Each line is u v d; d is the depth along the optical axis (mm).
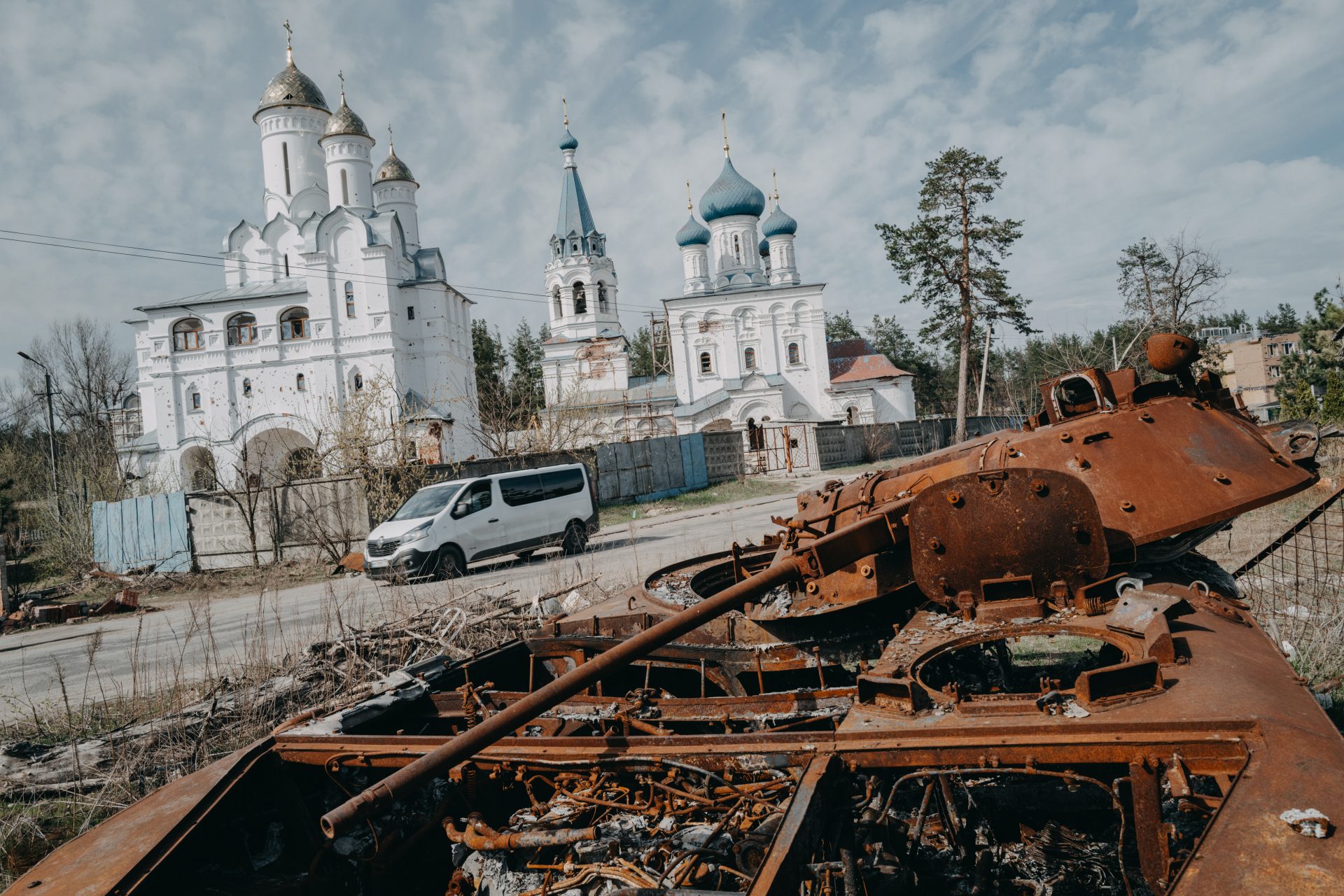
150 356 45344
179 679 7918
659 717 3383
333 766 2980
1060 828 3156
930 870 2896
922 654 2816
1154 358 4180
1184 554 3939
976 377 66188
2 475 29188
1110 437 3824
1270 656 2643
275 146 45375
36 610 15930
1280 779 1842
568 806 2973
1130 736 2096
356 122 43094
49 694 8461
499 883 2855
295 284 43062
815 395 50844
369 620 9766
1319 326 40938
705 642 4254
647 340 73625
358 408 22906
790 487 30250
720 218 55000
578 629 4566
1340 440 13969
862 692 2605
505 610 8109
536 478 16531
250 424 39188
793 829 1940
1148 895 2754
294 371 41156
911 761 2254
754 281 53812
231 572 20125
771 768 2395
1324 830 1632
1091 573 3078
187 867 2537
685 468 31453
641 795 2928
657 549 15891
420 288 43312
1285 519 10789
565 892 2609
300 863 2922
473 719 3492
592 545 17969
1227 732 2049
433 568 14477
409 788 2277
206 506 21156
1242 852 1646
